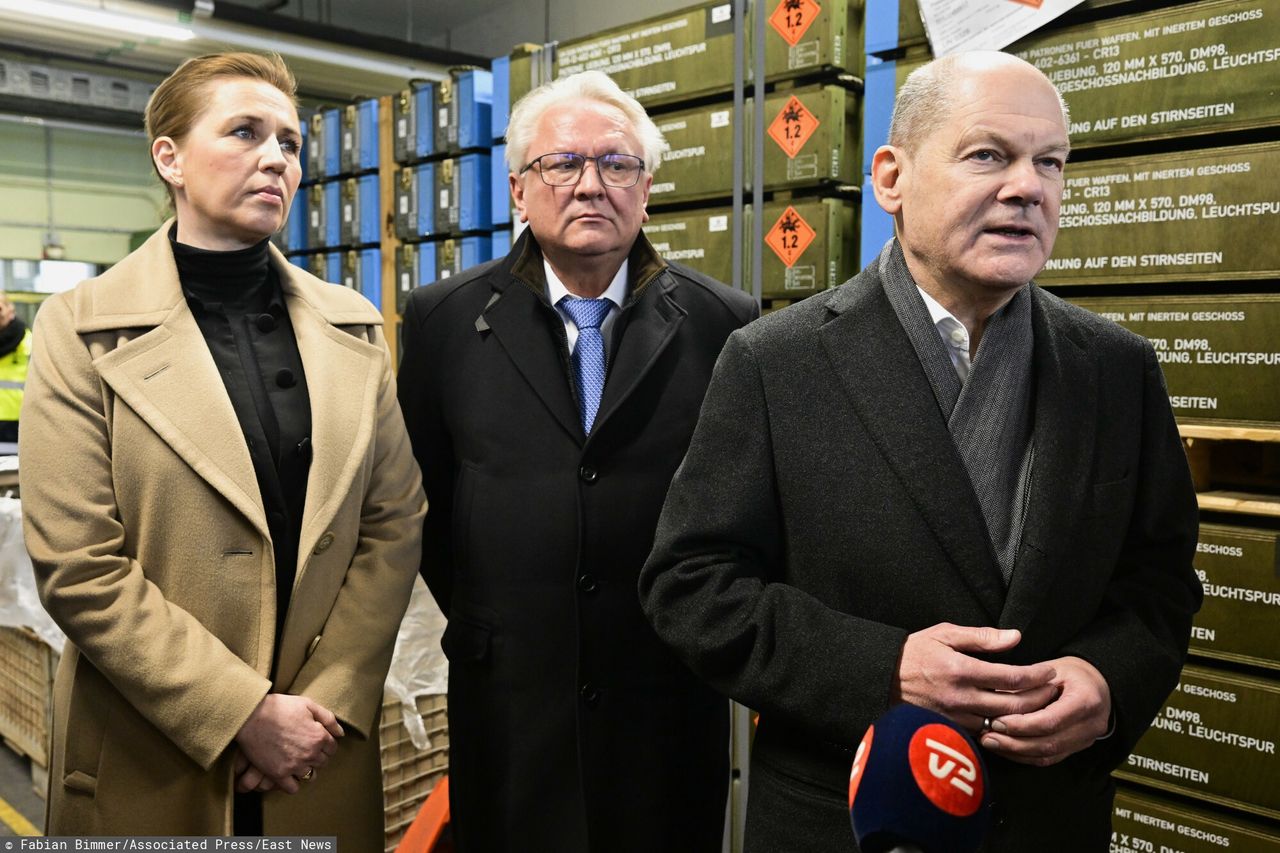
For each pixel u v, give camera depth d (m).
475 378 1.42
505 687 1.37
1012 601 0.92
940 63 0.96
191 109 1.21
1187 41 1.48
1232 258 1.48
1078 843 0.98
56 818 1.19
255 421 1.22
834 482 0.99
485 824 1.39
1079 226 1.64
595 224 1.36
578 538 1.35
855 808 0.72
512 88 2.65
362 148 3.62
